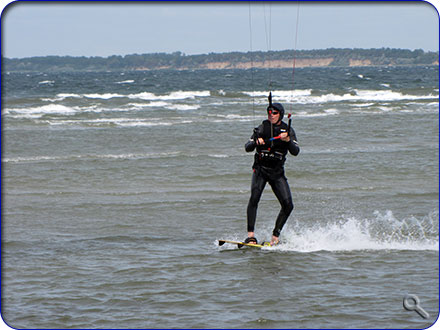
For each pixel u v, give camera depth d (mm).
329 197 43594
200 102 142625
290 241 31047
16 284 23656
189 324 19406
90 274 24984
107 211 39062
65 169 56812
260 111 119562
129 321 19734
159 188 48031
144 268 25812
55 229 34094
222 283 23656
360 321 19578
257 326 19234
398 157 62969
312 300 21562
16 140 76625
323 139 79750
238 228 34375
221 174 53969
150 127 92250
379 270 25188
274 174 29953
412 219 36031
